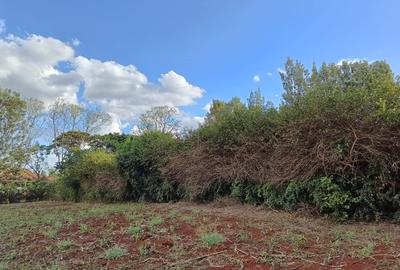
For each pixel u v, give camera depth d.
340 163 6.43
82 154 17.56
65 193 18.38
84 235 6.77
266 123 8.52
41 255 5.89
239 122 9.33
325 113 6.76
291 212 7.17
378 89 6.62
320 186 6.55
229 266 4.42
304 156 6.98
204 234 5.59
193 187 10.03
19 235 7.50
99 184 14.77
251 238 5.34
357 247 4.64
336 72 16.30
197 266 4.55
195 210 8.20
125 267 4.86
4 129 27.36
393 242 4.78
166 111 32.69
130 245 5.74
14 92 28.02
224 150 9.52
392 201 6.15
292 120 7.44
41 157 33.28
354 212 6.39
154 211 8.66
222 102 23.75
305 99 7.45
